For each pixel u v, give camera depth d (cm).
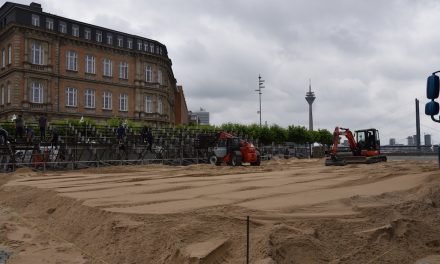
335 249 604
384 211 781
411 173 1518
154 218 749
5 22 4978
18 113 4638
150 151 3138
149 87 5959
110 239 704
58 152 2656
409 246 671
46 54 4912
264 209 795
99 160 2833
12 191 1398
